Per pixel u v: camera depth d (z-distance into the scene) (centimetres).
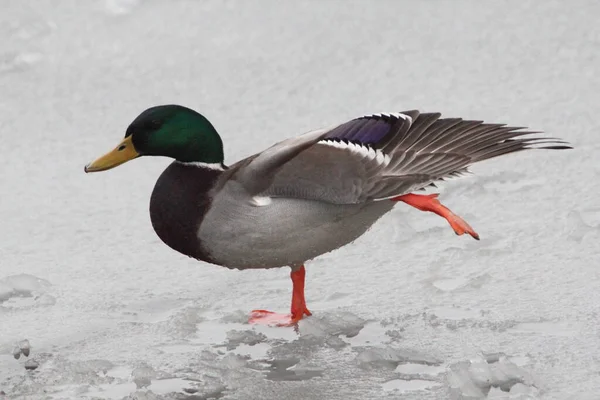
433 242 1155
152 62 1694
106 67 1692
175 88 1612
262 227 941
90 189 1341
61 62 1714
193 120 984
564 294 1017
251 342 970
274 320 1012
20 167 1409
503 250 1116
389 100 1520
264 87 1591
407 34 1703
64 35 1777
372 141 952
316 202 936
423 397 847
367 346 949
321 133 972
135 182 1358
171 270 1138
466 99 1502
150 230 1234
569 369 875
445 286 1059
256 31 1748
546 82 1534
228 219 949
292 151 948
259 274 1126
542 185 1258
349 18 1761
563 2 1766
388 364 909
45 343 984
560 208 1202
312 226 944
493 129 968
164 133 984
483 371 859
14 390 895
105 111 1567
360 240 1168
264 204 937
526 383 852
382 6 1792
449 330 965
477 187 1260
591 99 1473
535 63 1592
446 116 1451
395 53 1650
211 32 1759
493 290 1038
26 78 1673
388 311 1012
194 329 1003
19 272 1138
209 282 1110
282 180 934
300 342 964
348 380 884
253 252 962
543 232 1151
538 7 1756
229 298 1073
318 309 1030
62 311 1050
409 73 1594
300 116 1500
